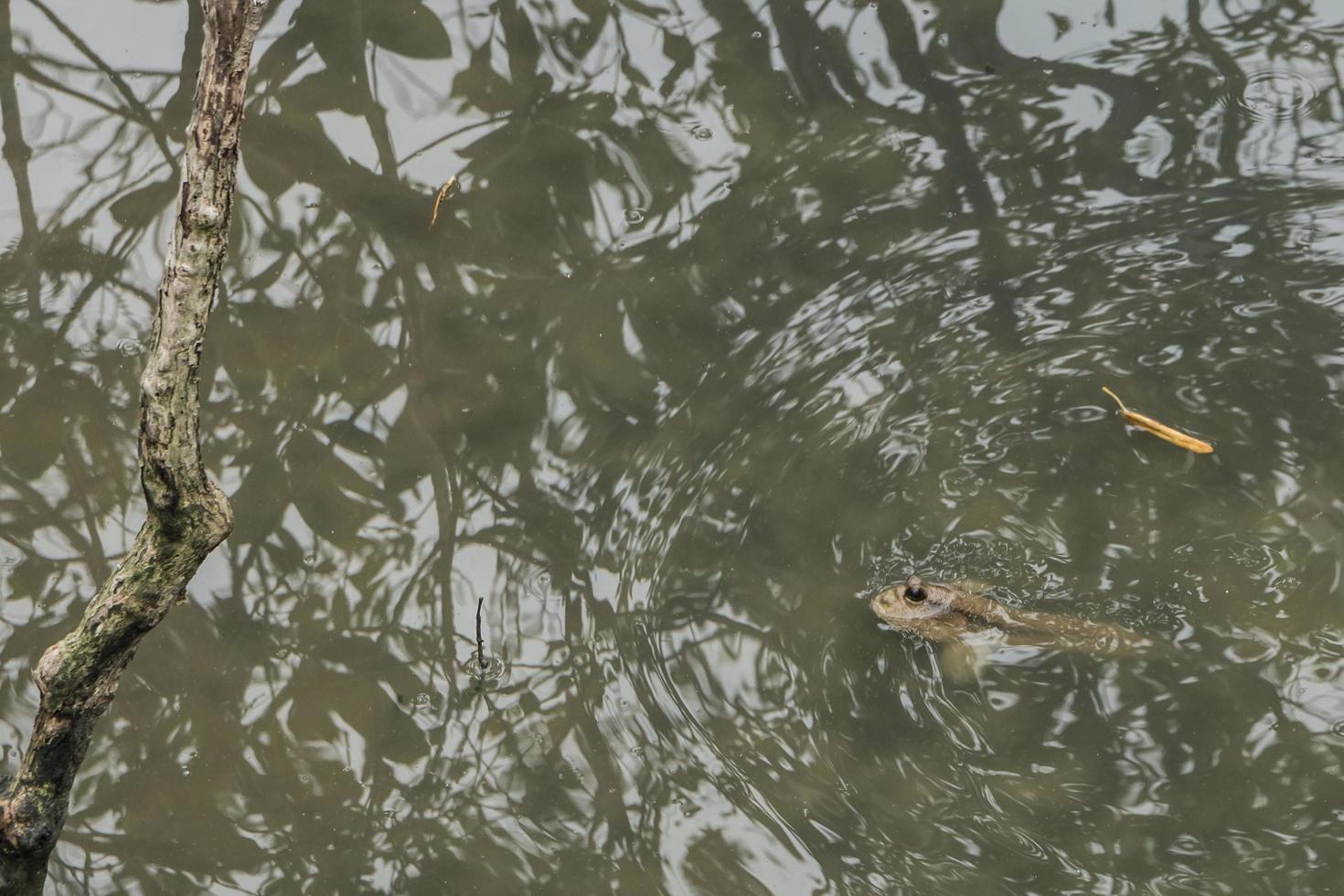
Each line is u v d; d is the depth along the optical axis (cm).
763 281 824
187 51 964
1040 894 547
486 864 575
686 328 802
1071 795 584
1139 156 880
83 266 833
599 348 792
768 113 923
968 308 805
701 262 835
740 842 578
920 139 903
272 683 648
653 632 665
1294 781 578
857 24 983
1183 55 948
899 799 590
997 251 832
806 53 964
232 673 653
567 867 573
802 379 776
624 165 890
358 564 691
